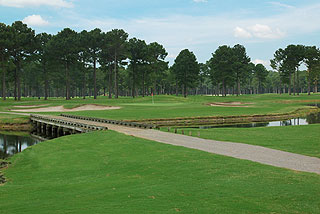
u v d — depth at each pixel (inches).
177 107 2551.7
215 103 3203.7
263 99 4003.4
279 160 673.6
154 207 398.3
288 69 5152.6
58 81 5442.9
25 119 1919.3
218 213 374.0
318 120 1926.7
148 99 3558.1
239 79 5782.5
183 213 375.2
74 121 1569.9
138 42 4325.8
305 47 5236.2
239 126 1656.0
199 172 576.7
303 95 4975.4
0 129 1780.3
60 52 3646.7
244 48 5319.9
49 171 710.5
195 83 5757.9
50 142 1071.0
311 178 522.3
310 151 784.3
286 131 1191.6
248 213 374.0
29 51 3634.4
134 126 1373.0
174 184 508.4
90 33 3814.0
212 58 5088.6
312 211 381.1
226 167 606.2
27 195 498.6
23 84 5895.7
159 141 955.3
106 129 1249.4
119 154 811.4
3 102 3117.6
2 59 3319.4
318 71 4926.2
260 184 490.6
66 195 485.4
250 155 730.2
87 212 386.0
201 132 1178.6
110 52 3912.4
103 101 3297.2
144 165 671.1
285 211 380.8
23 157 898.1
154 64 4542.3
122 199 439.5
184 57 4709.6
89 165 733.9
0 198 488.4
